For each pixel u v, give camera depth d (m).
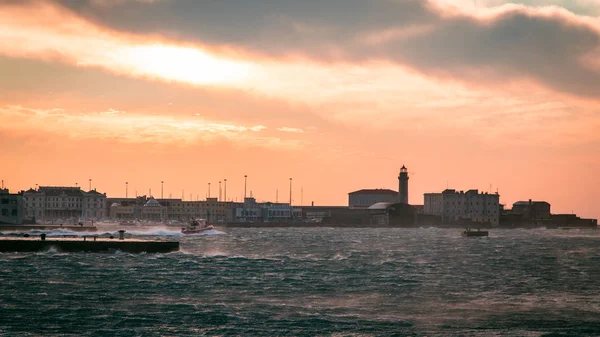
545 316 104.81
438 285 135.88
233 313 102.56
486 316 104.56
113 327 92.94
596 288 134.75
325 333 92.25
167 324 95.06
